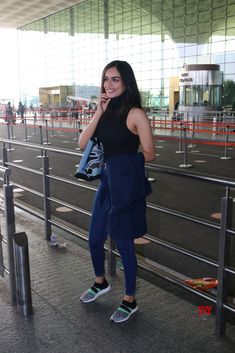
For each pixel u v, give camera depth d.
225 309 2.93
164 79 33.00
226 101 28.12
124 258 3.16
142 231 3.06
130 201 2.90
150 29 33.38
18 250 3.16
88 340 2.95
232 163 12.41
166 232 5.59
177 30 31.39
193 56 30.62
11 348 2.86
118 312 3.18
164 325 3.13
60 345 2.89
